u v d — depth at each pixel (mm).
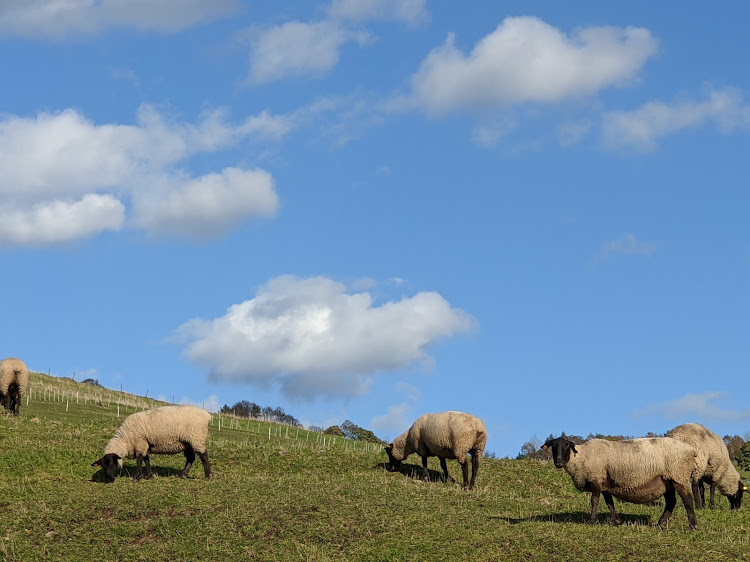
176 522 21656
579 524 20797
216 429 45438
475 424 28375
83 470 28266
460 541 19344
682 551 17797
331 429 67000
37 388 52656
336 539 20078
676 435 25859
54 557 19891
